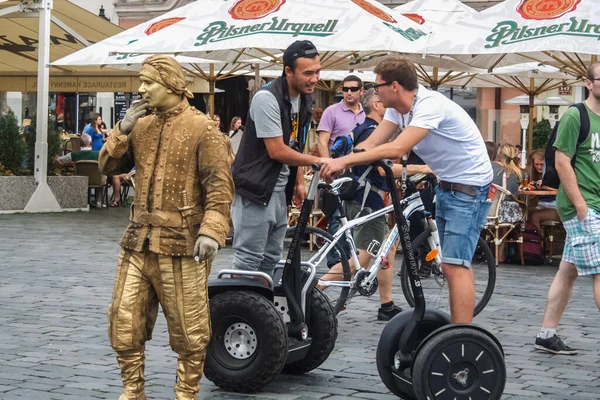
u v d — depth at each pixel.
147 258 5.26
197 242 5.15
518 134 27.47
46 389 6.05
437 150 5.86
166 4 32.62
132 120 5.26
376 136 6.12
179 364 5.38
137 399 5.31
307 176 13.15
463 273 5.93
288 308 6.42
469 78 19.20
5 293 9.56
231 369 6.11
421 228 8.78
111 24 21.05
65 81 20.58
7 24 20.83
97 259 12.20
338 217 8.46
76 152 20.53
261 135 6.23
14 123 19.36
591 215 6.97
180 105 5.30
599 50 10.85
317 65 6.29
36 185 19.09
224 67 18.23
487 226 12.76
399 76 5.72
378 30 11.43
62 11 20.39
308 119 6.57
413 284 5.61
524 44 11.30
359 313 8.96
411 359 5.58
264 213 6.36
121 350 5.26
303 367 6.59
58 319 8.33
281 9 12.04
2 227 15.95
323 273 8.41
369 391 6.20
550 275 11.83
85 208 20.06
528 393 6.20
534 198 13.40
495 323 8.56
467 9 14.99
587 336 8.02
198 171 5.26
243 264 6.40
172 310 5.25
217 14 12.38
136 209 5.29
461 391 5.44
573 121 6.98
